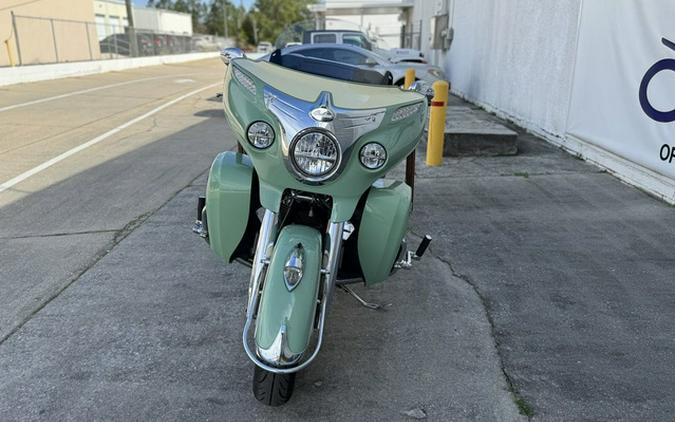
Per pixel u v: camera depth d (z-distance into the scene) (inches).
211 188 121.3
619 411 108.7
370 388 114.7
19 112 460.4
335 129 99.8
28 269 163.3
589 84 292.0
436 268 169.6
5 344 125.8
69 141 343.3
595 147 289.4
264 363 93.8
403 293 154.6
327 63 142.2
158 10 1952.5
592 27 287.7
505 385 116.1
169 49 1414.9
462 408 109.0
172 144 338.3
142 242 184.4
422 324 139.1
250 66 119.9
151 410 106.1
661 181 232.7
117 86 699.4
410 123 111.2
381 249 119.3
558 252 181.5
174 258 172.6
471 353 127.3
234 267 166.9
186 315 140.1
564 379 118.1
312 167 101.7
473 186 254.2
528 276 164.7
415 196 238.4
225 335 131.6
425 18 933.2
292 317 94.0
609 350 128.7
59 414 104.3
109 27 1204.5
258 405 108.3
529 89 389.1
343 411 107.6
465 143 314.8
